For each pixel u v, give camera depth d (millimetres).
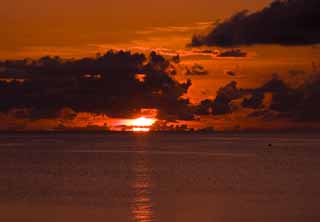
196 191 78438
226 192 77188
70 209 61312
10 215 57438
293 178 97812
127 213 58812
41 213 58562
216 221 55250
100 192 77125
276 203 66250
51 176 101750
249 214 58562
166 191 78438
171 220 55375
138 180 94125
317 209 61625
